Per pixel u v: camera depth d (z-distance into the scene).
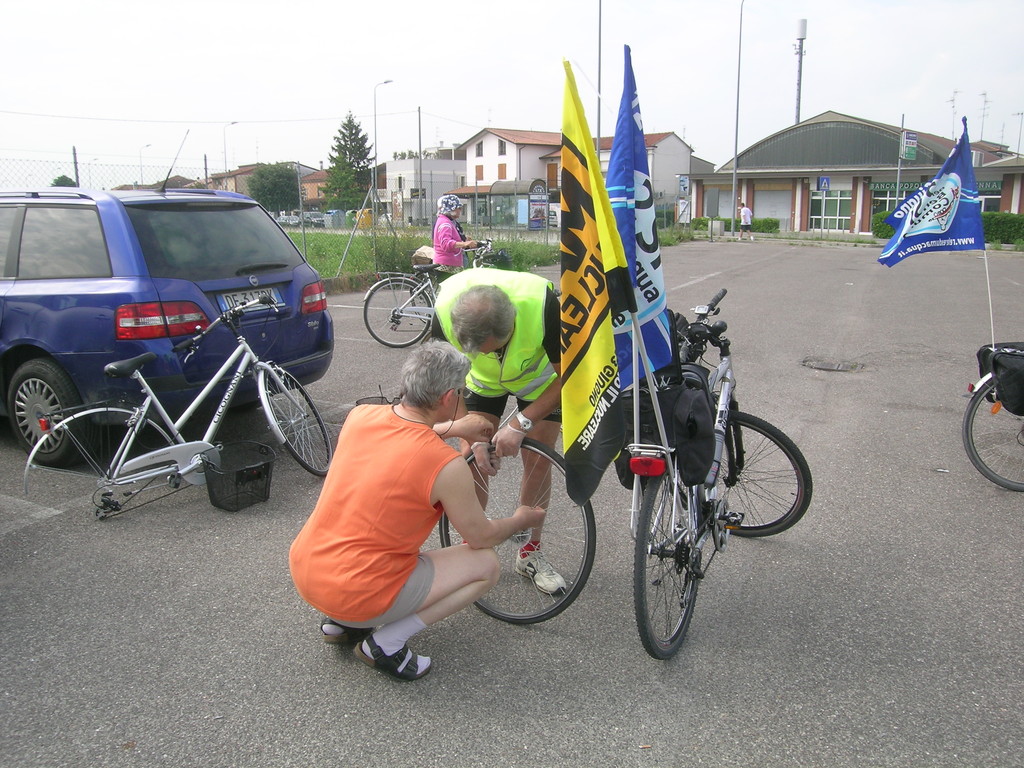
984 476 4.79
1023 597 3.45
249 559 3.83
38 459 4.96
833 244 31.69
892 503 4.47
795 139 43.38
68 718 2.70
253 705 2.77
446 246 8.89
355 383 7.13
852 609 3.38
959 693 2.81
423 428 2.79
